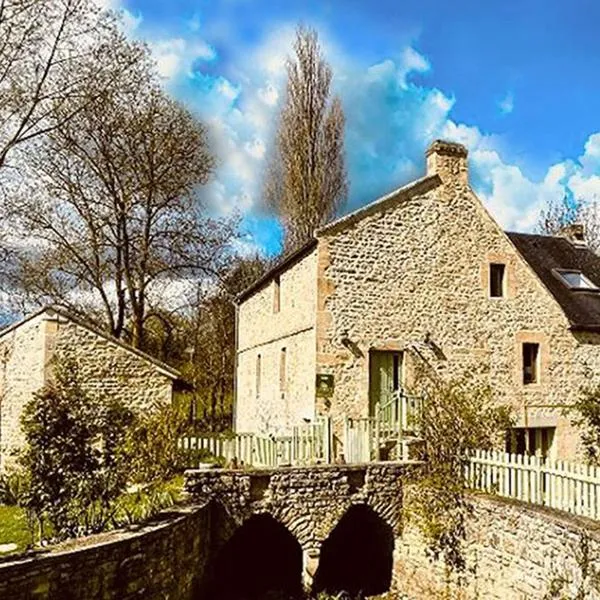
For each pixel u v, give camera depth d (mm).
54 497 10141
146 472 13734
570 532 10219
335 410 17031
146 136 25266
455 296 18750
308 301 17875
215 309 35062
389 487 14789
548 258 22922
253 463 14812
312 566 14086
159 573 10297
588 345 20250
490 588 12078
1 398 18672
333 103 29828
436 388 17016
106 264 26078
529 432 19609
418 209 18672
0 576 7672
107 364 18281
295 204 29078
